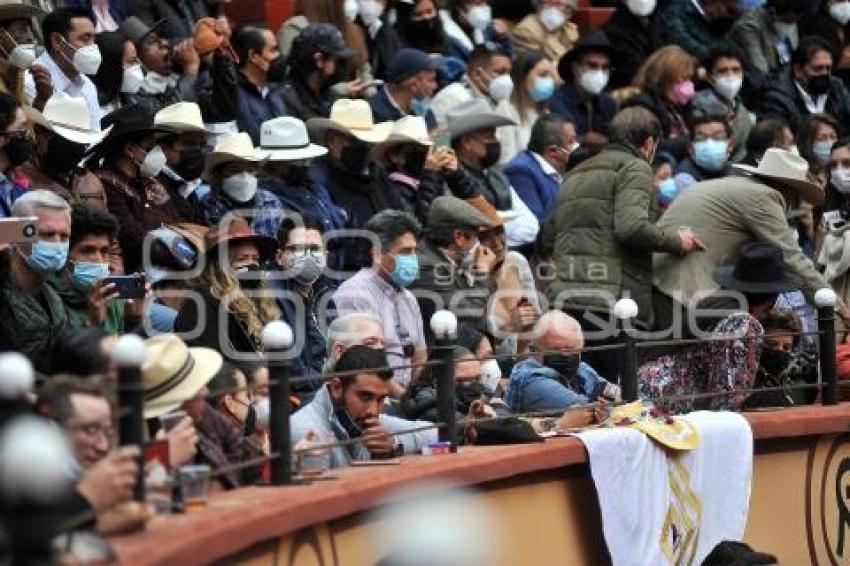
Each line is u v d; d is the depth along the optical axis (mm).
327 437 25016
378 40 39531
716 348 30203
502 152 39406
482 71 39438
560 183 37000
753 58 44875
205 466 21344
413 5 40062
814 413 30516
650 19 44219
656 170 38531
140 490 18875
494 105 39438
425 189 34062
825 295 31547
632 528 27031
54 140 28250
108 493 17969
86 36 31547
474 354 28922
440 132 36469
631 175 33188
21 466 14086
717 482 28516
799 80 45719
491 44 39688
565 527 26594
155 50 33875
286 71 35312
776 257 31766
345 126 33375
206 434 22547
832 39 47406
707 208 33375
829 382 31594
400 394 28609
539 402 28250
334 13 38594
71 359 21281
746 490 28875
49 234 24641
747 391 29469
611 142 33812
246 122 34562
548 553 26234
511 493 25672
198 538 18547
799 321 32000
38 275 24797
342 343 26547
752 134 40000
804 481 30625
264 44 34906
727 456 28656
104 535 18422
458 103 37844
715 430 28500
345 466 24516
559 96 41031
